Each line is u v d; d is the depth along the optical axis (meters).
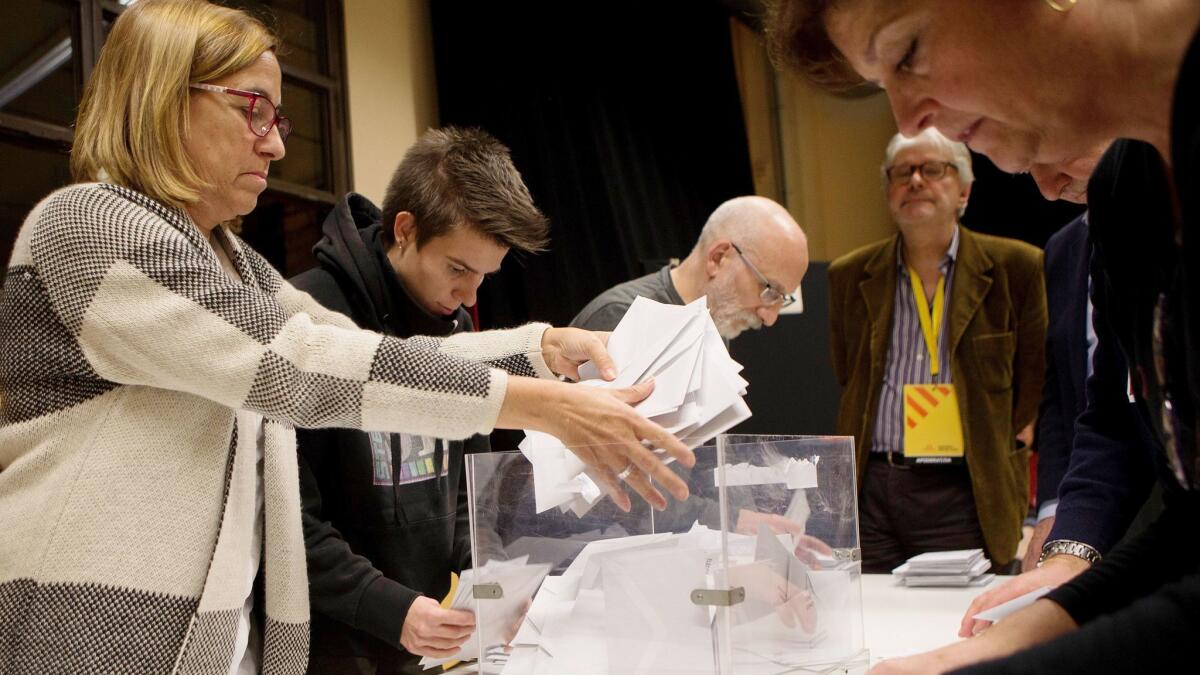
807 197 6.05
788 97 6.07
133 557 1.09
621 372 1.23
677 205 4.88
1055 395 2.19
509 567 1.15
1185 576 0.60
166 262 1.11
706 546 1.03
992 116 0.76
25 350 1.12
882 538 2.85
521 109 4.20
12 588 1.08
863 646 1.24
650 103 4.81
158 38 1.20
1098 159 0.91
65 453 1.11
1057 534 1.35
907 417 2.79
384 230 1.92
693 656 1.04
